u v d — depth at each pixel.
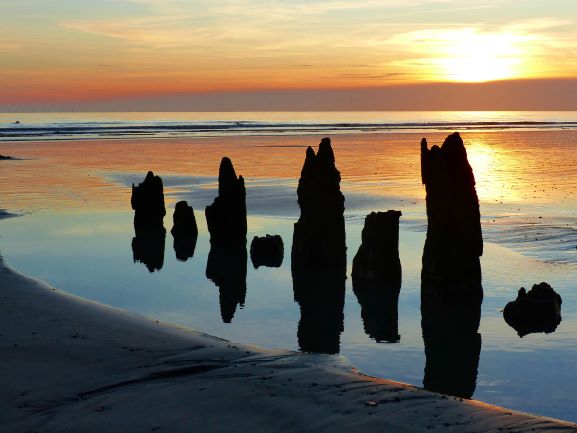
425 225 42.00
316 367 19.58
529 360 21.47
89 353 20.34
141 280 31.39
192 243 39.69
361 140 136.62
